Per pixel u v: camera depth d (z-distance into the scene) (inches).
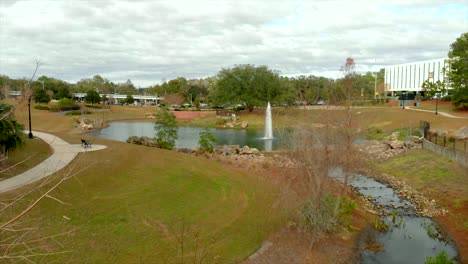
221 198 893.2
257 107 3895.2
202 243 634.2
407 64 4594.0
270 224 733.3
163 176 1029.2
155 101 5999.0
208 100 5059.1
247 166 1293.1
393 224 804.6
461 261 634.8
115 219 695.7
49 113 3346.5
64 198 747.4
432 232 759.1
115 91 6205.7
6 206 247.8
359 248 674.2
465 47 2422.5
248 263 586.9
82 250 565.0
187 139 2367.1
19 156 989.2
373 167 1325.0
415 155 1428.4
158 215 741.3
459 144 1439.5
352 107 964.6
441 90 3243.1
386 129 2192.4
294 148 732.7
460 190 986.7
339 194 848.9
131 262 551.5
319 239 682.8
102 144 1419.8
